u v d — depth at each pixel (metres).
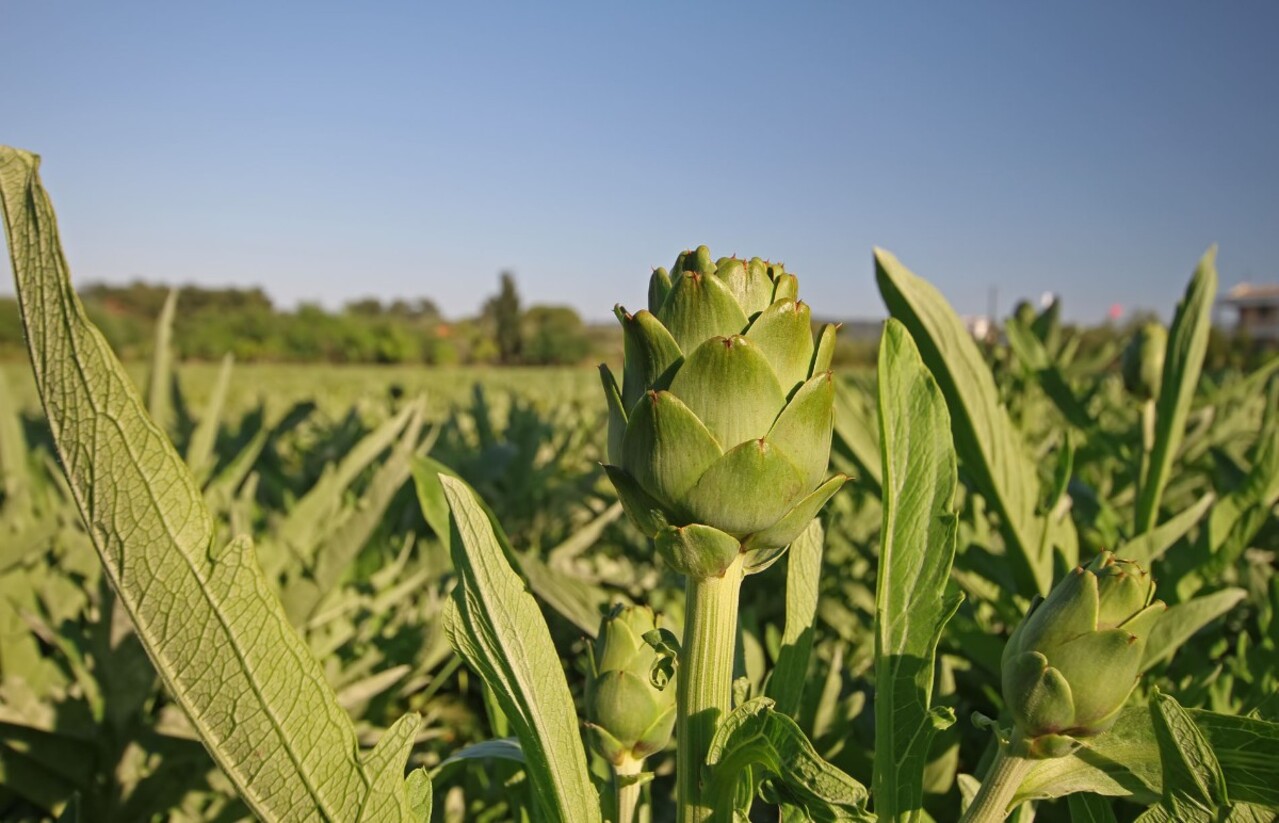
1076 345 4.45
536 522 4.94
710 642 0.96
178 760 2.29
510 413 6.95
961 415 1.78
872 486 2.19
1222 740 0.91
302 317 57.62
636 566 4.13
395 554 4.06
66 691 2.56
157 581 0.77
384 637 3.08
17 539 2.61
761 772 1.05
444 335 69.06
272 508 4.49
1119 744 0.95
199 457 3.66
